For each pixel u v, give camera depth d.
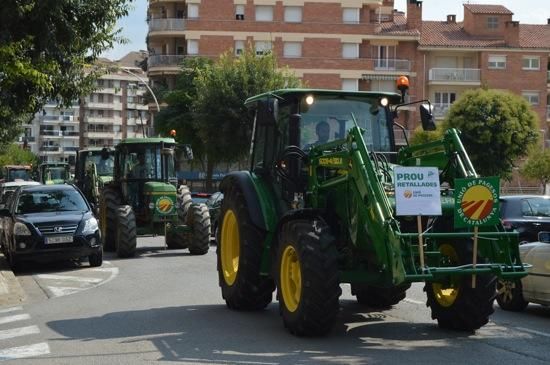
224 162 51.50
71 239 16.77
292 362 7.53
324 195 9.21
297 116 9.58
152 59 61.81
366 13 61.25
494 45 61.94
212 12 60.19
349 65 60.44
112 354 8.08
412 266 7.74
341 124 10.10
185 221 20.50
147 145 21.03
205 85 46.41
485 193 7.96
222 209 11.37
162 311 10.95
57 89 16.17
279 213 9.98
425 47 61.41
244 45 60.25
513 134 46.19
